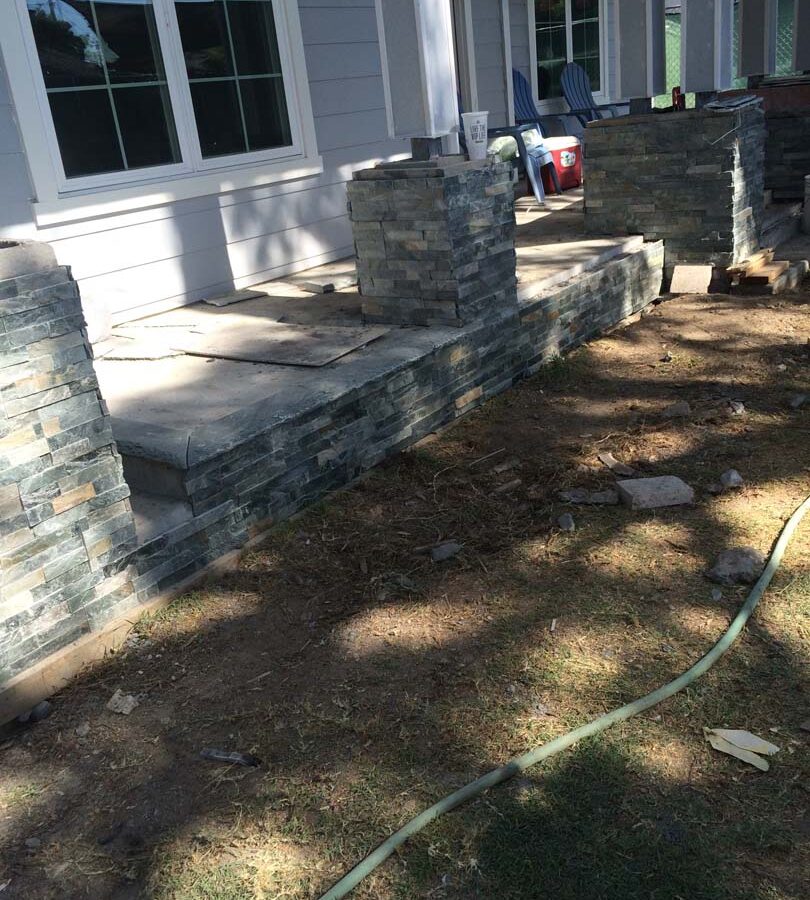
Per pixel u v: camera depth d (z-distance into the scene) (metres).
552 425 4.52
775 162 8.23
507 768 2.28
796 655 2.64
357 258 4.69
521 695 2.58
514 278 4.89
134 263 5.33
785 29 13.82
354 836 2.15
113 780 2.41
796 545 3.21
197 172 5.62
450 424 4.54
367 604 3.09
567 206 8.20
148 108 5.31
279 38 6.02
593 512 3.59
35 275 2.53
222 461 3.28
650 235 6.62
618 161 6.54
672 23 16.06
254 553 3.41
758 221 6.84
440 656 2.79
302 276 6.29
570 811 2.16
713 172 6.22
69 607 2.83
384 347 4.32
